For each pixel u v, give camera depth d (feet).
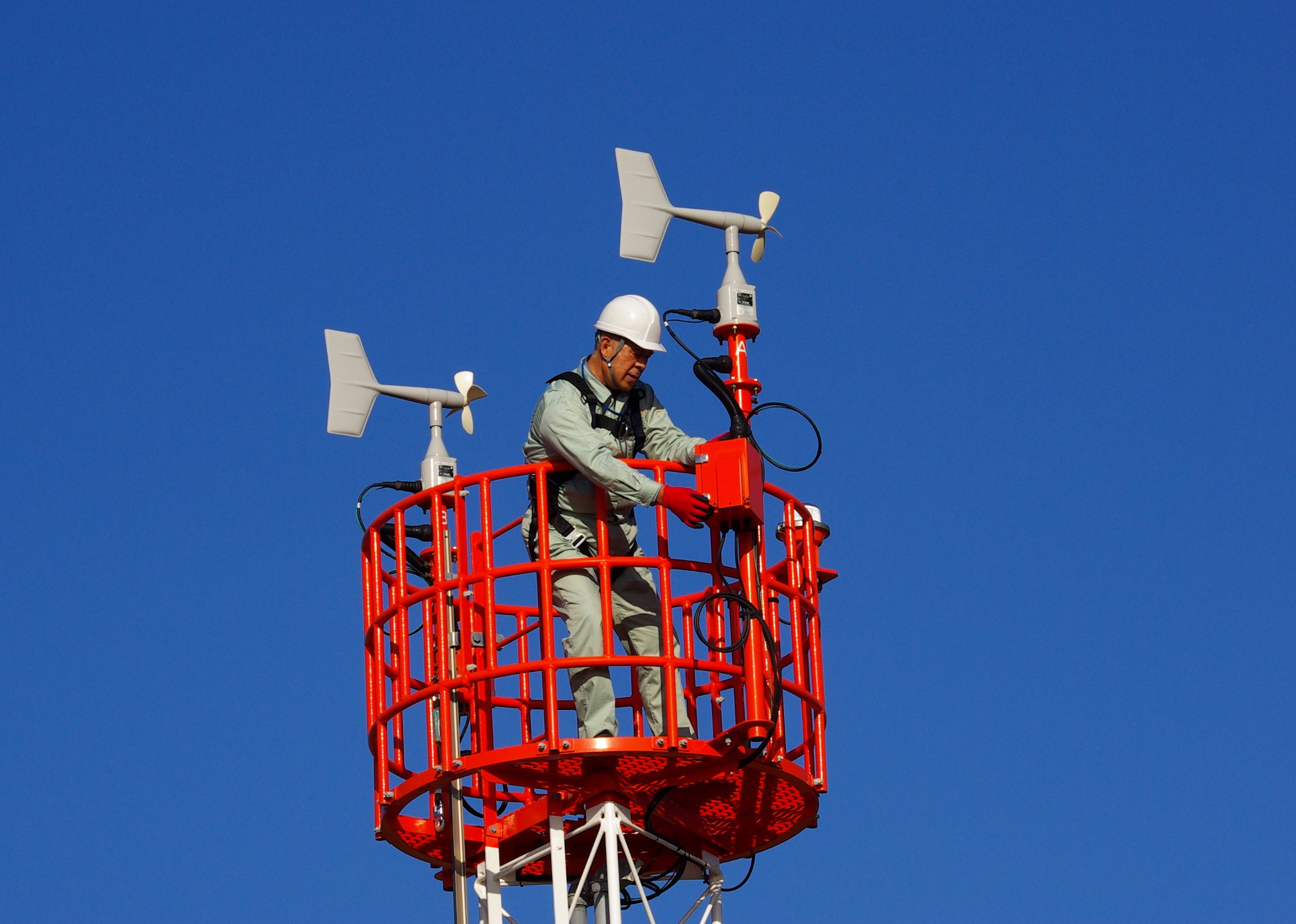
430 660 53.36
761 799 55.16
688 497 50.24
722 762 51.34
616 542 52.39
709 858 56.90
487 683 57.36
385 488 60.54
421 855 58.49
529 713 58.13
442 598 52.19
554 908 52.49
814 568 55.31
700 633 50.60
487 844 54.95
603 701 50.80
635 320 51.72
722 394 52.24
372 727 54.70
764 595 51.62
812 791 54.34
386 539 57.82
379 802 54.44
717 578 51.37
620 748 49.52
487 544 51.90
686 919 56.65
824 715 54.95
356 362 62.03
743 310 53.57
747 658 50.88
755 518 51.08
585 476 50.93
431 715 52.95
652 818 54.85
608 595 50.14
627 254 54.03
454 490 52.90
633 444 52.34
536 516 52.03
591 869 57.26
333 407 61.31
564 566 50.60
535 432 51.55
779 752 53.01
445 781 51.78
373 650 55.47
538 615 59.31
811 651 54.95
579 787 53.36
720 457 50.83
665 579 50.39
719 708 56.70
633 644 52.37
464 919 54.34
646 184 54.80
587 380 52.01
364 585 56.18
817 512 56.54
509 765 51.26
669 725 49.65
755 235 55.11
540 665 50.01
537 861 57.88
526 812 54.54
